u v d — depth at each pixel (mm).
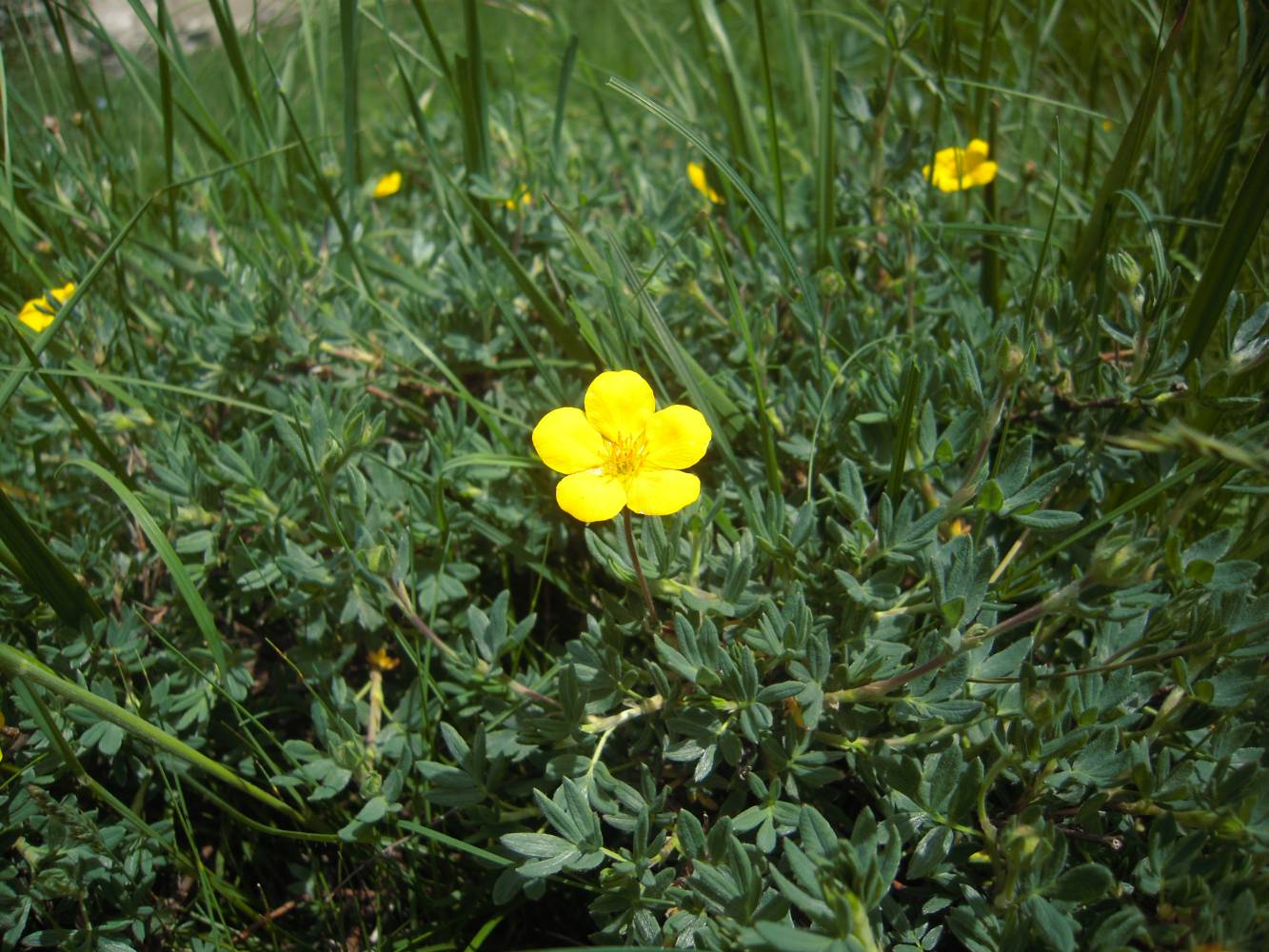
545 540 201
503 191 246
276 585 186
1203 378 171
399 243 289
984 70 248
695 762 167
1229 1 238
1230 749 139
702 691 157
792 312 218
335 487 186
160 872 183
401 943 168
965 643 140
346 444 174
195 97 236
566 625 212
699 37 274
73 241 280
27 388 215
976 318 217
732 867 130
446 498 205
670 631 173
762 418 179
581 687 160
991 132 248
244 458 185
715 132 337
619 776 170
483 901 171
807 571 173
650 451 145
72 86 268
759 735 150
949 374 193
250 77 250
